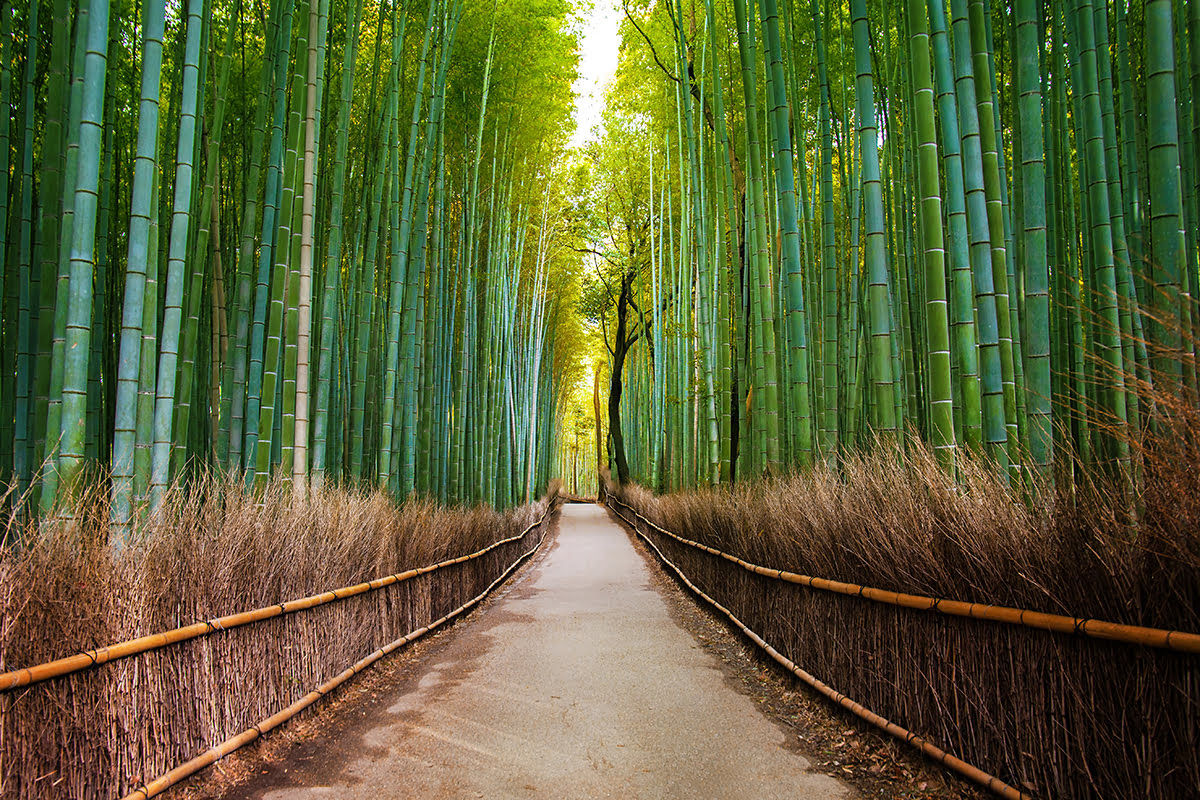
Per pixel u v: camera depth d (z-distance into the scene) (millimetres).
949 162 3080
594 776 2494
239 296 4297
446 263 8125
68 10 3660
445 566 5297
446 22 6477
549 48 8812
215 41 5812
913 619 2490
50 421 2846
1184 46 3846
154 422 3002
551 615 5672
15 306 4180
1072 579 1831
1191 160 3809
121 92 5680
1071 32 3486
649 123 11727
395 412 6426
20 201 4121
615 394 18453
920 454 2754
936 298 3098
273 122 4406
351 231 6523
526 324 13078
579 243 16422
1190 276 3783
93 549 2115
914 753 2453
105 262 4316
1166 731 1590
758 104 7219
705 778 2471
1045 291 2844
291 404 4211
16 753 1755
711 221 9227
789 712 3219
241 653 2682
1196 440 1590
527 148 10219
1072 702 1825
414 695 3527
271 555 2977
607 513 20875
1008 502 2219
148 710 2189
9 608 1784
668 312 11500
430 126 6430
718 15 8117
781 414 5945
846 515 3012
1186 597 1572
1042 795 1914
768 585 4039
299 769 2576
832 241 4895
